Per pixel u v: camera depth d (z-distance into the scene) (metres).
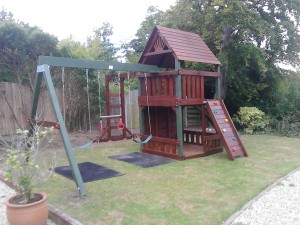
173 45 6.67
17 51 8.63
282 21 10.23
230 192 4.22
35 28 9.09
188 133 8.51
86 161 6.54
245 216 3.39
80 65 5.82
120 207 3.77
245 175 5.08
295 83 11.48
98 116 11.19
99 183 4.84
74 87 10.32
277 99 11.33
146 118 7.71
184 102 6.48
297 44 10.29
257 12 10.15
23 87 9.06
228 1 9.18
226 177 5.00
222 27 9.54
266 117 10.72
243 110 10.64
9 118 8.76
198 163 6.12
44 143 7.93
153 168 5.76
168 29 7.07
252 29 9.66
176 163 6.15
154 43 7.07
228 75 10.41
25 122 9.07
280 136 9.67
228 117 7.02
